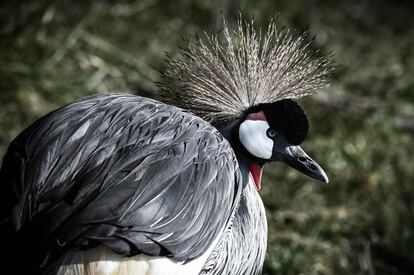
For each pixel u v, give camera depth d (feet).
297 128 21.62
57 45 37.83
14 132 33.32
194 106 22.02
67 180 17.99
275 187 33.94
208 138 19.70
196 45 22.79
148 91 38.24
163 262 17.61
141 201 17.58
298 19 48.37
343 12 52.24
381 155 37.70
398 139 39.70
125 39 41.68
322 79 23.17
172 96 22.38
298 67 22.71
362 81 44.80
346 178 35.53
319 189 34.55
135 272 17.34
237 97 21.99
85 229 17.07
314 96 40.88
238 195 19.85
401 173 36.73
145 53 41.16
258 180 22.31
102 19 42.27
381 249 31.96
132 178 17.90
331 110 40.63
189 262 18.22
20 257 17.37
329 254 30.94
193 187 18.47
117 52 39.73
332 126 39.14
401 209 33.88
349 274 30.17
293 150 21.76
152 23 43.73
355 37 49.55
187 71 22.26
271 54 22.57
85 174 17.99
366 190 35.01
